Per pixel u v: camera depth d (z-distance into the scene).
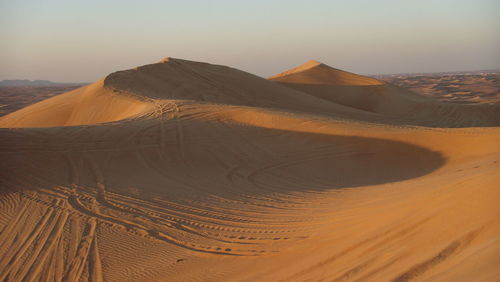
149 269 6.71
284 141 17.42
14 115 33.78
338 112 35.38
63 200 10.59
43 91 151.25
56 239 8.18
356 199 9.58
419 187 8.72
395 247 4.62
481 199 4.70
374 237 5.19
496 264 3.11
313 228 7.35
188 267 6.59
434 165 13.90
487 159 12.12
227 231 8.23
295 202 10.36
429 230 4.63
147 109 22.66
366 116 35.00
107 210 9.84
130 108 25.81
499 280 2.84
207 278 5.96
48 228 8.75
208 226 8.65
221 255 6.92
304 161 15.30
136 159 14.61
